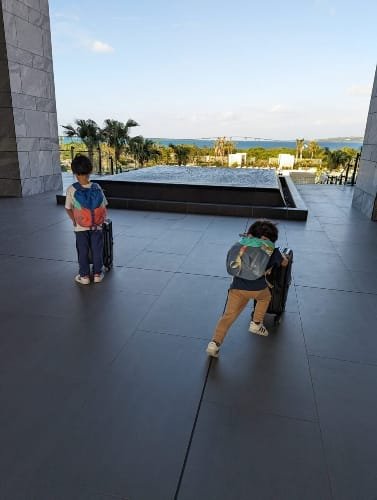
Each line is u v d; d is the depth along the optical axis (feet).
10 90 34.09
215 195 31.96
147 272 16.57
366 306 13.70
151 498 6.08
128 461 6.79
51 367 9.57
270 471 6.66
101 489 6.22
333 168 119.85
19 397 8.43
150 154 89.40
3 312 12.60
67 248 19.89
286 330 11.78
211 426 7.68
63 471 6.55
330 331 11.81
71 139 78.89
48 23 39.42
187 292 14.48
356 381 9.34
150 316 12.46
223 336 10.12
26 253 19.01
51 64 40.32
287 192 41.06
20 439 7.24
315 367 9.86
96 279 15.28
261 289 10.09
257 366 9.82
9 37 33.55
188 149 134.62
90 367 9.59
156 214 29.04
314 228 25.52
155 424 7.70
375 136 29.12
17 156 35.65
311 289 15.12
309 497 6.19
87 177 14.33
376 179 28.12
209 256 18.92
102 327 11.67
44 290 14.47
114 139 82.64
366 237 23.39
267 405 8.36
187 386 8.93
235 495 6.19
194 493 6.20
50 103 40.52
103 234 16.26
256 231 10.06
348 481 6.51
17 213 28.78
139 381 9.08
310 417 8.02
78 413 7.96
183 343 10.84
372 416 8.13
